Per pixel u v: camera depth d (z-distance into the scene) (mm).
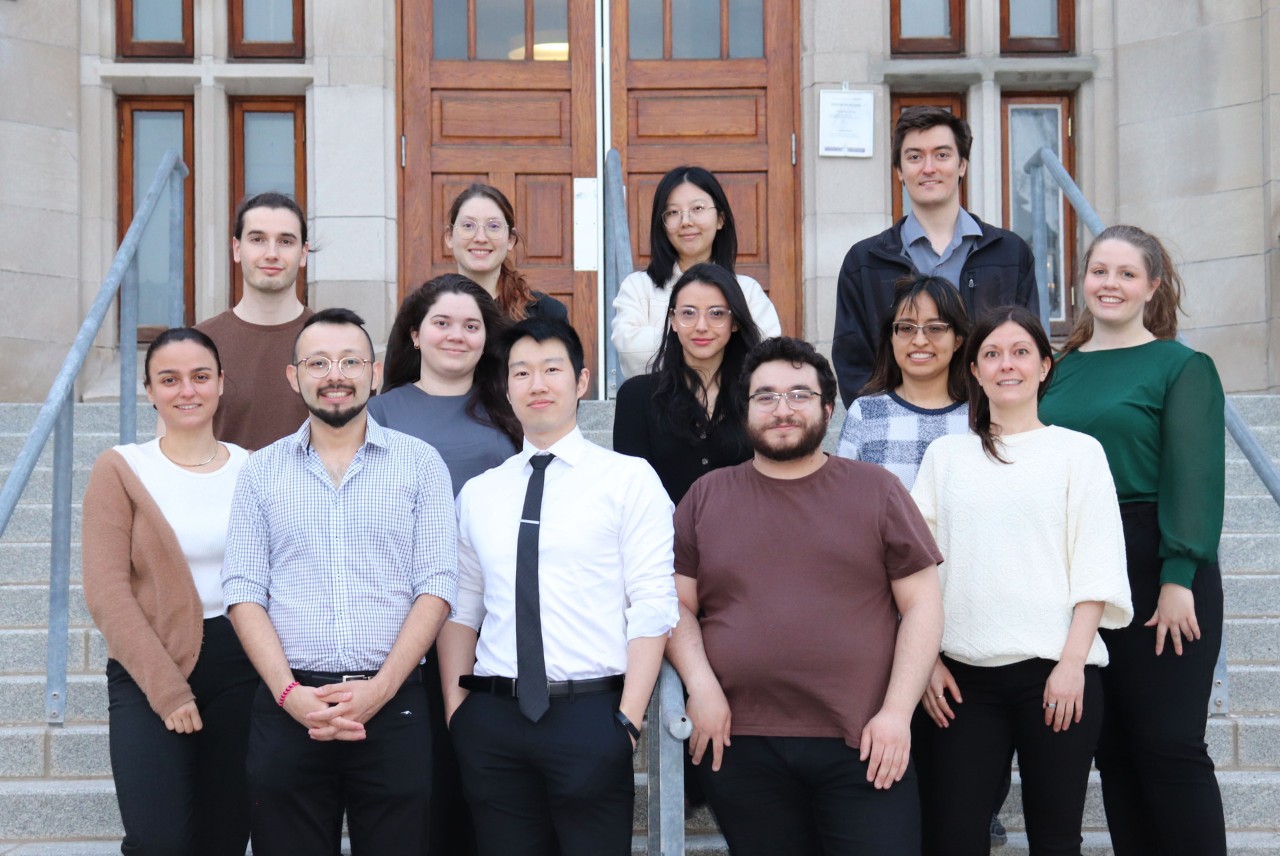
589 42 6117
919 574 2600
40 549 4156
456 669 2727
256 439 3354
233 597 2611
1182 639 2723
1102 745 2859
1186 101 5875
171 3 6102
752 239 6090
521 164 6102
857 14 6016
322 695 2518
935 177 3527
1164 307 2994
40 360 5785
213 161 5980
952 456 2754
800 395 2605
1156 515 2773
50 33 5875
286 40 6117
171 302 4914
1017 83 6086
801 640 2568
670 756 2471
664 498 2701
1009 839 3168
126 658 2658
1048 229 6148
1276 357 5633
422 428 3098
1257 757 3424
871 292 3559
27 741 3398
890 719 2510
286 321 3463
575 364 2750
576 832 2553
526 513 2656
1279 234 5633
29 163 5809
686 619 2715
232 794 2775
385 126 5996
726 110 6113
